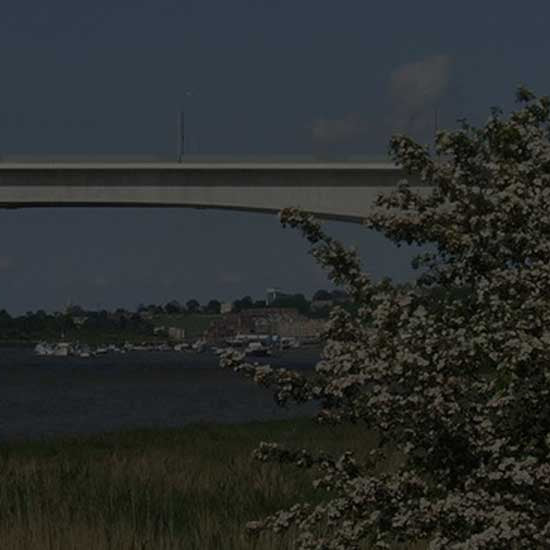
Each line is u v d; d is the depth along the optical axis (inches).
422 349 659.4
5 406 5910.4
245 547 1250.6
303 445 2412.6
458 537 670.5
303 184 6141.7
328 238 738.2
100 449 2807.6
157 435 3147.1
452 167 757.9
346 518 701.9
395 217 724.0
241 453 2488.9
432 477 694.5
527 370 645.9
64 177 6190.9
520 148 756.6
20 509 1556.3
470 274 733.9
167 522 1551.4
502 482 655.1
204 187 6190.9
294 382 693.3
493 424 663.8
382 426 685.3
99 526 1409.9
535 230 702.5
